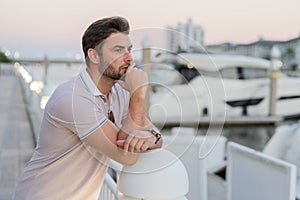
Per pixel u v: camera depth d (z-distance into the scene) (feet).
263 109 29.50
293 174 7.49
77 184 4.53
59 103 4.04
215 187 12.18
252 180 8.90
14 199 4.82
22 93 41.75
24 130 21.65
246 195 9.21
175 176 3.73
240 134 24.39
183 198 3.81
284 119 29.48
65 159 4.44
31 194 4.61
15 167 14.20
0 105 31.17
